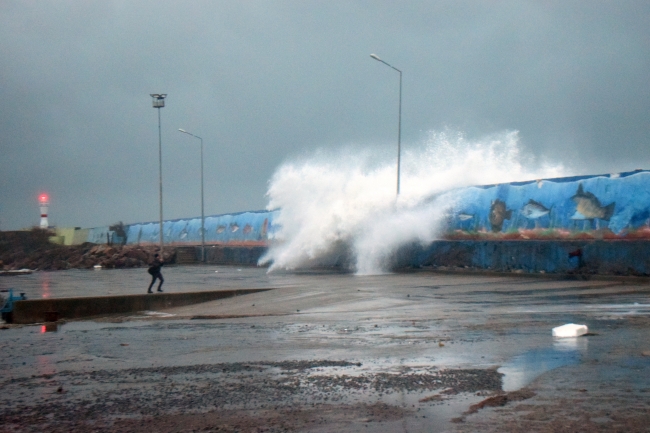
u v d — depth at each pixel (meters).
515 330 12.09
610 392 7.26
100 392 8.31
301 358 10.11
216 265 58.62
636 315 13.67
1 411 7.54
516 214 29.97
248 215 60.56
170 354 11.13
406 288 23.02
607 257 24.09
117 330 15.71
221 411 7.17
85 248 74.00
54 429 6.73
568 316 13.82
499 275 28.36
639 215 24.33
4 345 13.45
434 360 9.45
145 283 33.53
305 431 6.34
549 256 26.41
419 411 6.86
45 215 99.38
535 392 7.38
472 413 6.69
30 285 34.88
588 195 26.69
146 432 6.51
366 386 8.02
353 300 19.55
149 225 84.69
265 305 19.95
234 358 10.41
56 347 12.79
